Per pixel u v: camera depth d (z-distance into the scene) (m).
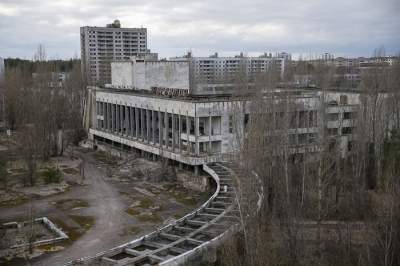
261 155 56.22
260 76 92.25
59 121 118.19
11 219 61.50
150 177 83.25
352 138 78.00
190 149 82.88
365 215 52.88
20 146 96.00
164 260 44.66
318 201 55.09
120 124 110.69
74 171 90.44
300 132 76.69
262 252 40.53
